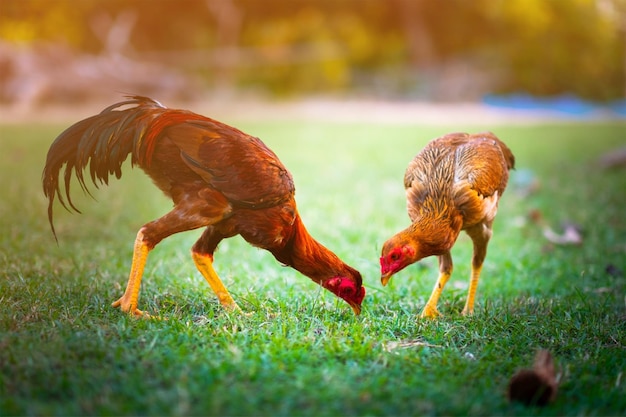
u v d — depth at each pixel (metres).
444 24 39.75
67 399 4.55
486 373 5.38
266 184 6.26
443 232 6.71
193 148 6.16
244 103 33.03
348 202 12.54
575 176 16.06
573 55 38.38
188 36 37.50
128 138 6.28
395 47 39.56
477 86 37.12
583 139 23.06
